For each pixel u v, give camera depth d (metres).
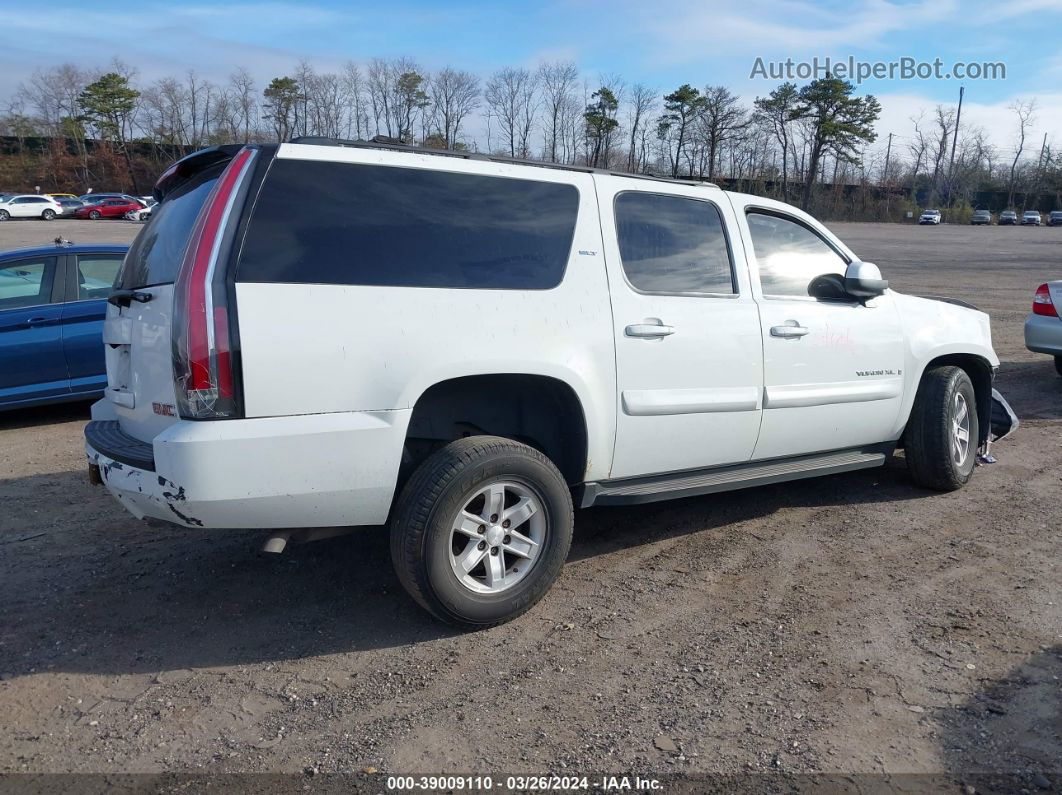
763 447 4.64
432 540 3.44
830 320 4.82
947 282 22.88
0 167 76.50
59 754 2.85
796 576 4.25
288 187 3.30
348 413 3.30
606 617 3.82
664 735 2.93
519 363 3.65
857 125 72.75
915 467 5.50
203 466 3.07
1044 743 2.85
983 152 88.62
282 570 4.37
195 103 78.12
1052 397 8.70
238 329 3.10
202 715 3.08
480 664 3.42
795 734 2.92
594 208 4.03
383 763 2.79
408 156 3.62
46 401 7.66
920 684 3.23
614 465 4.08
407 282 3.45
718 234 4.52
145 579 4.27
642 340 4.05
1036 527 4.91
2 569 4.39
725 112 63.50
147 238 3.92
